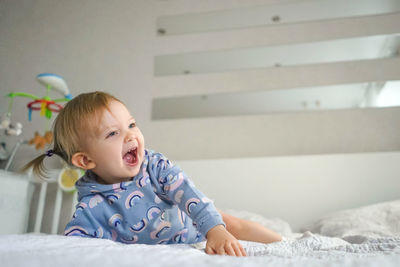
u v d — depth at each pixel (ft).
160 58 8.23
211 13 8.30
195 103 7.74
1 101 8.60
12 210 5.36
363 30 7.45
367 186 6.10
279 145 7.19
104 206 2.71
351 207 6.06
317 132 7.11
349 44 7.44
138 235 2.71
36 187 6.79
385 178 6.08
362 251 1.83
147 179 2.72
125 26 8.68
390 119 6.93
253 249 2.05
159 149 7.63
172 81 8.04
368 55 7.30
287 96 7.40
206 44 8.15
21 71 8.79
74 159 2.75
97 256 1.23
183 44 8.27
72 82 8.50
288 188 6.32
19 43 9.03
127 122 2.75
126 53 8.48
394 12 7.39
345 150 6.93
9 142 8.13
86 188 2.74
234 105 7.56
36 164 3.28
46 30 9.02
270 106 7.41
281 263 1.22
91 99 2.81
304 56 7.57
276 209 6.26
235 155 7.31
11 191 5.35
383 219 4.45
